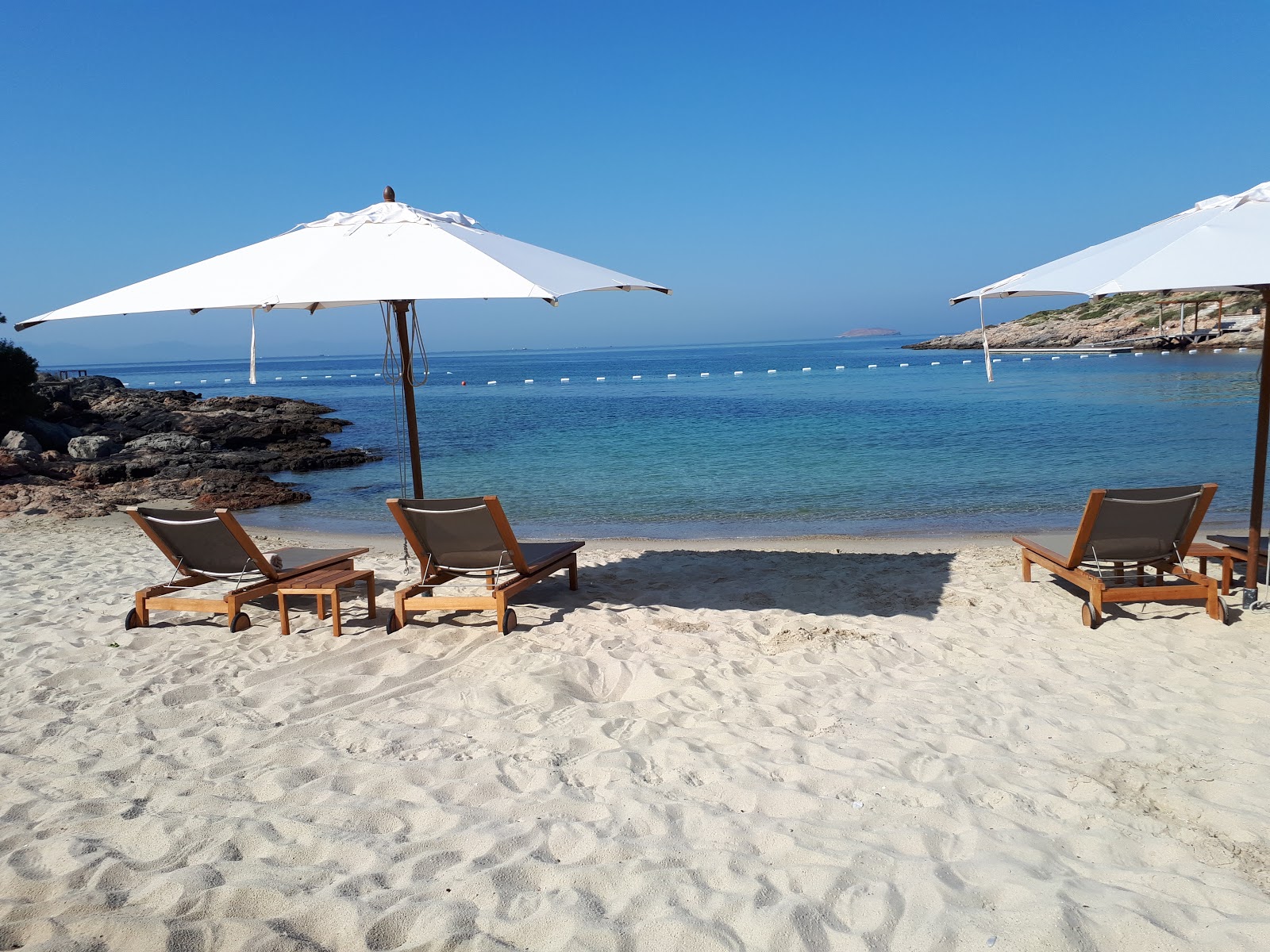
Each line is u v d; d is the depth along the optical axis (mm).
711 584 6949
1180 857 2803
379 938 2451
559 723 4113
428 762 3670
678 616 5984
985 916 2492
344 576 5973
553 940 2428
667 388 52344
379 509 13875
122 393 37719
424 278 4527
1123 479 13562
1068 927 2398
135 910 2590
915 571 7277
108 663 5145
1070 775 3412
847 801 3256
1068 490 12867
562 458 18891
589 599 6504
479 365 148875
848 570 7367
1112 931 2393
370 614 6105
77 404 29125
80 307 4723
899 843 2938
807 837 2986
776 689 4516
